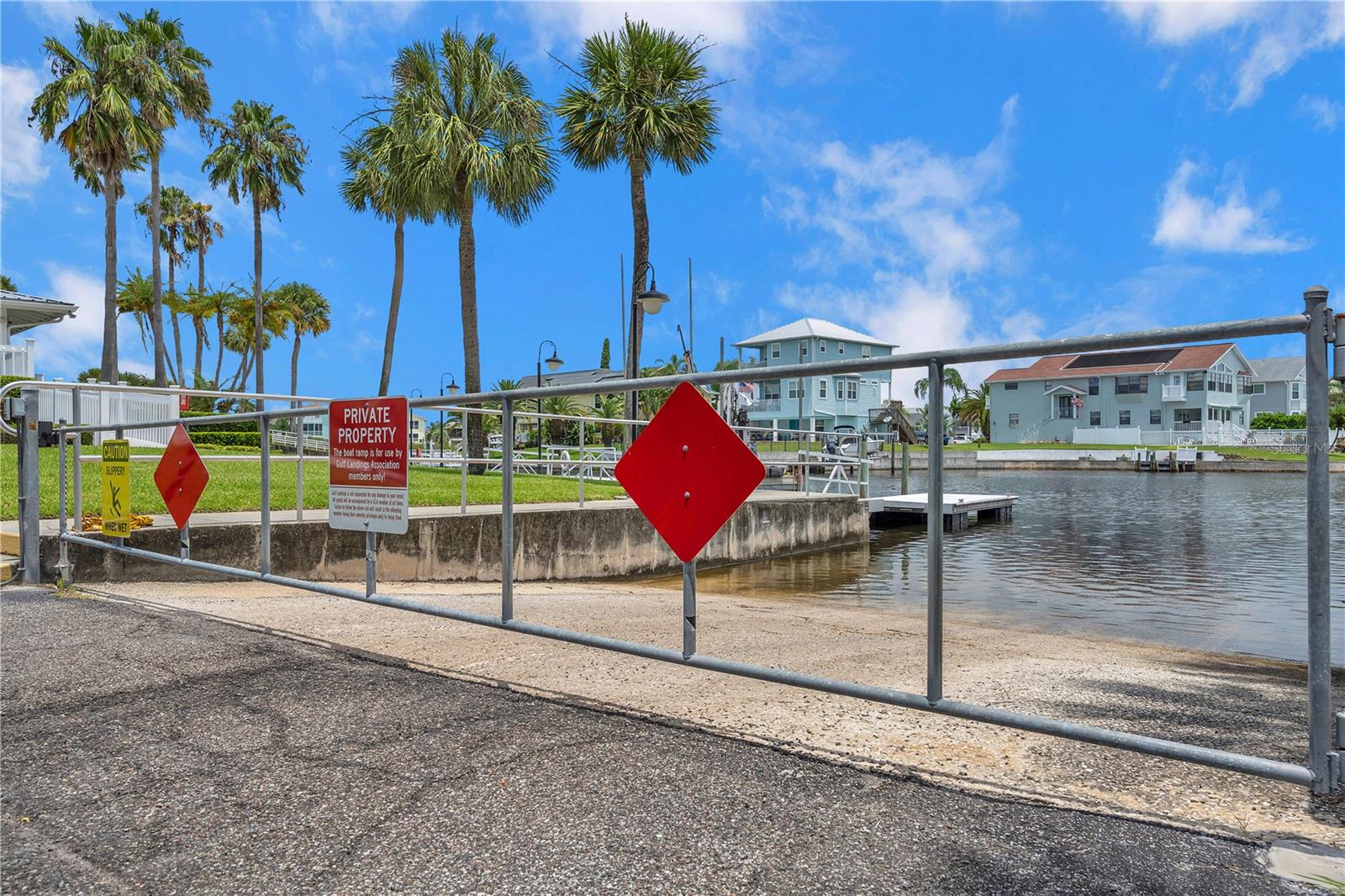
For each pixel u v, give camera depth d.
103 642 4.20
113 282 28.17
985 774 2.68
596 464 11.64
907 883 1.93
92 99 27.33
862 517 17.50
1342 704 4.66
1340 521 20.81
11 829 2.21
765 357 69.38
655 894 1.88
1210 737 3.38
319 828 2.21
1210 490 36.22
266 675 3.66
